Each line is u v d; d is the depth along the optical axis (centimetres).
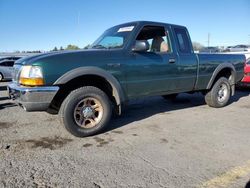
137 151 414
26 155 398
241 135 489
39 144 443
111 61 483
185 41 619
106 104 485
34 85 427
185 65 604
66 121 454
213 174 340
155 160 381
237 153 407
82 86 479
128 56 508
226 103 733
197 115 636
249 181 322
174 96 809
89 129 475
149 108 713
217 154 403
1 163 370
